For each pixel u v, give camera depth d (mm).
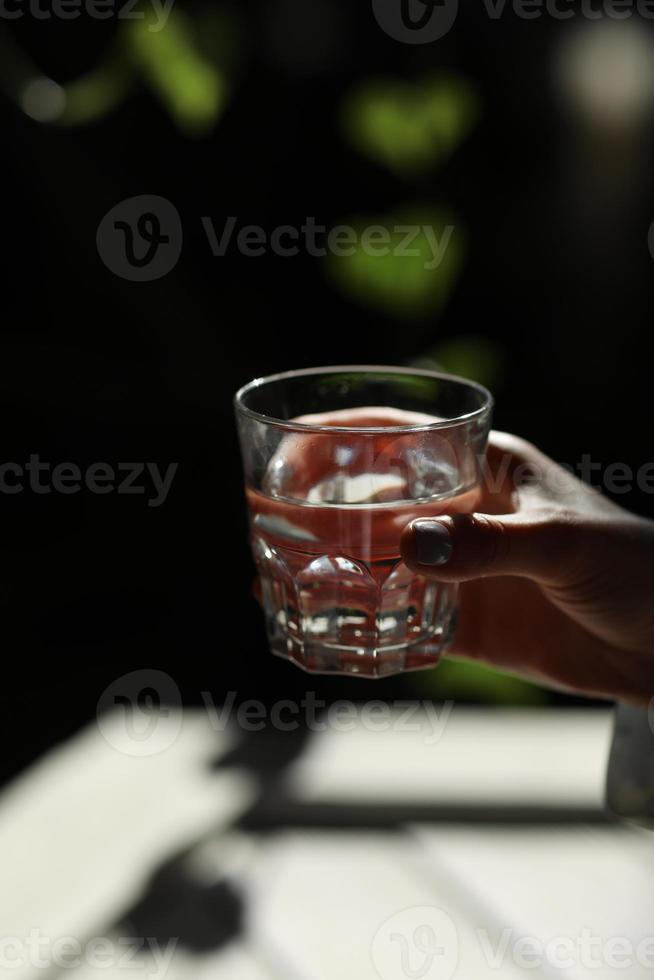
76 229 1588
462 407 875
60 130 1492
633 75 1842
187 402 1751
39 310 1935
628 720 951
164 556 2041
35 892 944
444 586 869
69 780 1012
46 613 1958
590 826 977
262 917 929
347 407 899
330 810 990
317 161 1776
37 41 1539
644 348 2016
